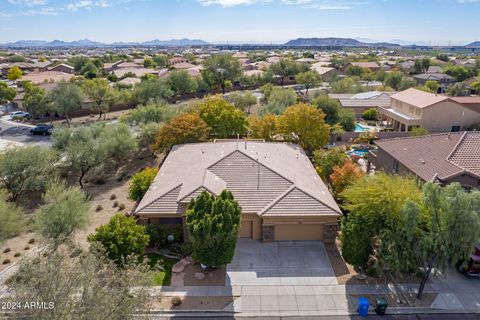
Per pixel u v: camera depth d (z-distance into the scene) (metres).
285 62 114.75
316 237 24.52
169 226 24.59
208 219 18.83
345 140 52.00
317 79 99.56
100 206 30.20
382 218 19.52
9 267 21.92
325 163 32.81
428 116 50.50
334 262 22.19
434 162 26.72
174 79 86.81
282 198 24.42
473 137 28.38
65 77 93.19
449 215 17.03
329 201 25.00
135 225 21.91
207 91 95.25
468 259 18.56
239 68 102.44
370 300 18.84
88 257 14.50
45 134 55.09
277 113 52.81
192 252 20.83
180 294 19.28
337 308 18.38
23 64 135.25
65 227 21.20
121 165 41.31
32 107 64.25
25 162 31.59
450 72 111.50
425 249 17.70
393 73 92.94
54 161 35.50
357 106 65.88
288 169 28.58
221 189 24.59
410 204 17.59
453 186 17.47
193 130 37.72
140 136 44.22
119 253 20.06
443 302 18.70
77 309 11.84
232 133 42.50
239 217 20.27
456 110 50.38
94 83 69.12
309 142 38.97
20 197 33.12
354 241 19.86
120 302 12.91
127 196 32.72
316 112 39.28
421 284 18.81
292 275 20.91
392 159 31.23
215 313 18.03
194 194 24.12
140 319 13.53
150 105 53.28
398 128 56.25
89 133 41.59
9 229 21.88
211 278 20.56
